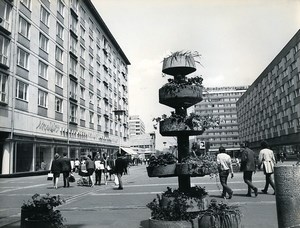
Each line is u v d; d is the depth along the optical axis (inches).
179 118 237.3
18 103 1015.6
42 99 1190.9
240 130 4335.6
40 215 212.7
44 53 1219.9
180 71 257.4
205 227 195.8
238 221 197.3
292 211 151.1
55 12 1343.5
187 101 246.8
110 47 2267.5
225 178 379.6
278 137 2568.9
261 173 825.5
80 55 1636.3
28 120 1071.6
